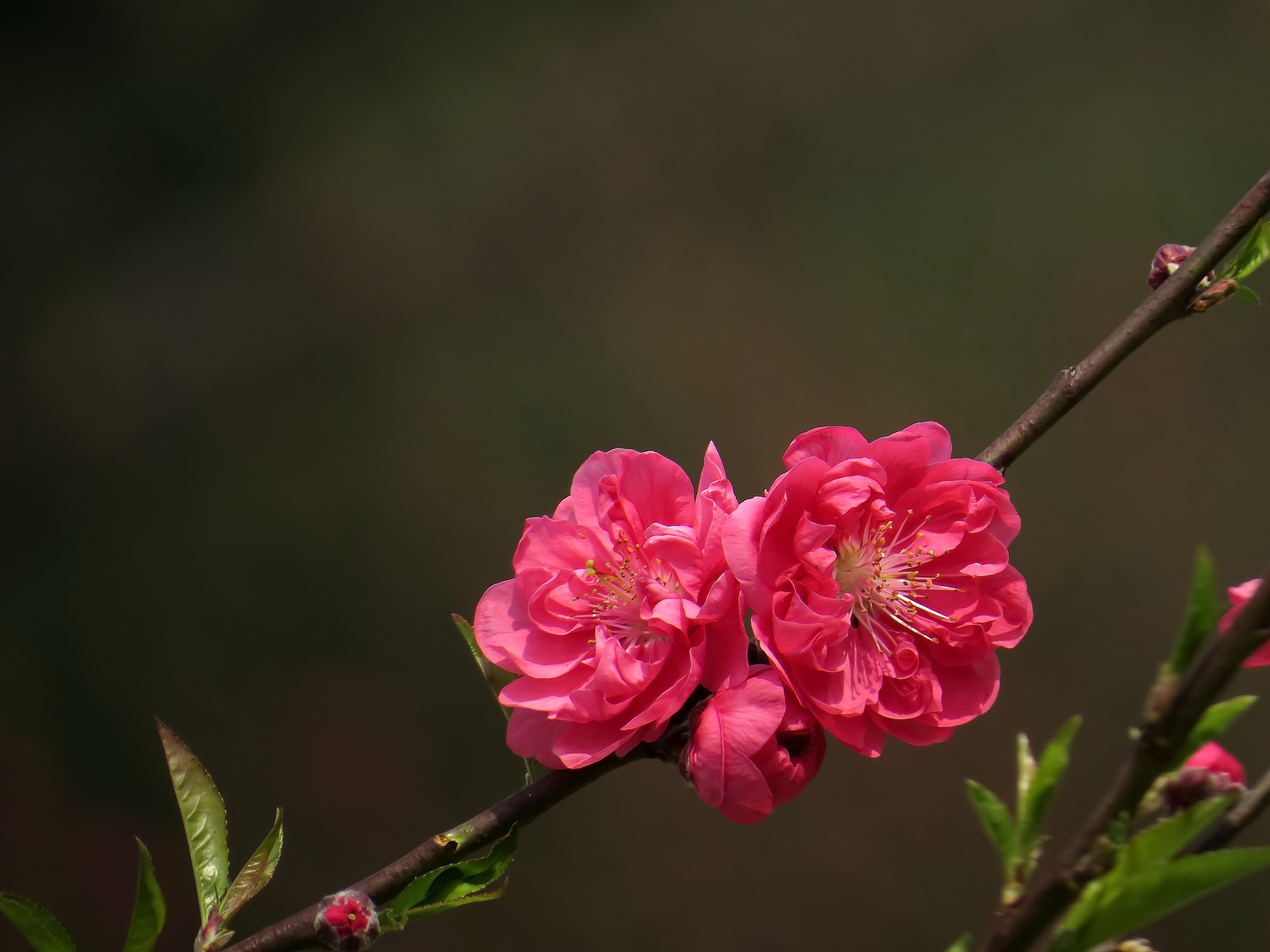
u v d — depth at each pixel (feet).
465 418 6.38
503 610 2.09
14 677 5.91
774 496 2.04
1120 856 1.95
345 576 6.17
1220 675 1.91
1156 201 6.08
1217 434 5.81
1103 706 5.52
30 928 2.05
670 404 6.24
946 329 6.14
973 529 2.07
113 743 5.85
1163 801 2.00
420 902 2.03
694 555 2.05
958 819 5.36
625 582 2.08
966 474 2.08
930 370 6.08
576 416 6.30
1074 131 6.28
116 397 6.48
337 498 6.31
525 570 2.09
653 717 2.02
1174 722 1.92
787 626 2.02
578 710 2.04
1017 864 1.98
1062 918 1.96
